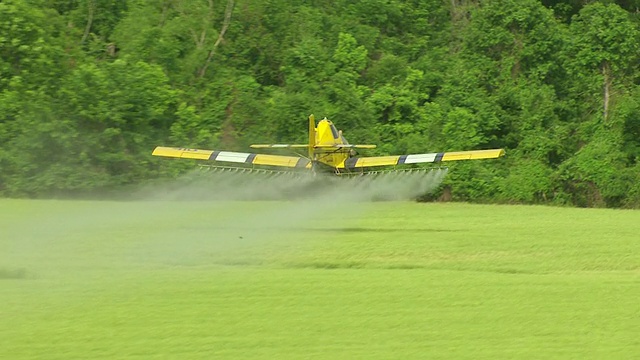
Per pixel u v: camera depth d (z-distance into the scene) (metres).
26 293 71.75
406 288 74.19
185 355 56.25
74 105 154.25
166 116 163.25
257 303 68.75
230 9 190.25
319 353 56.88
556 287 75.38
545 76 189.00
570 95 188.00
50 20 173.12
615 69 182.25
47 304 68.25
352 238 101.25
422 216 125.88
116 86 157.00
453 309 67.56
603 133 171.88
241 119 172.50
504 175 166.25
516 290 73.94
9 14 157.88
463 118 172.25
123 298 70.19
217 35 188.25
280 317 64.75
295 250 92.56
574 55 188.00
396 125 175.38
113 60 180.75
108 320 63.84
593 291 74.00
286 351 57.16
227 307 67.56
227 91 177.00
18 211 123.69
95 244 95.19
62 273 79.81
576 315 66.31
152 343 58.53
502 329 62.41
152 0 187.75
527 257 90.44
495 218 123.81
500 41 187.62
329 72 184.50
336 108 171.38
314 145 110.62
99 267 82.81
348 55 189.38
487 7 191.88
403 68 194.00
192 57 179.00
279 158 113.88
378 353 56.88
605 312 67.19
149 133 159.25
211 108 173.25
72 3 195.62
